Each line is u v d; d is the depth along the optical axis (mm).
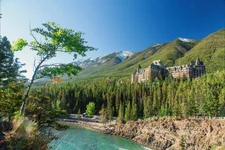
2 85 13977
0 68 13641
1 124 9195
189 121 73812
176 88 129875
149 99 113688
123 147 64312
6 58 13789
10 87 14055
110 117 112000
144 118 105375
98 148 53000
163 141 70000
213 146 55906
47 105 15969
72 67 13766
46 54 13508
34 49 13477
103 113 111562
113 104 135875
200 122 71250
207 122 68938
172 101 105062
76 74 14023
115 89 147250
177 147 63906
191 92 103312
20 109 13398
